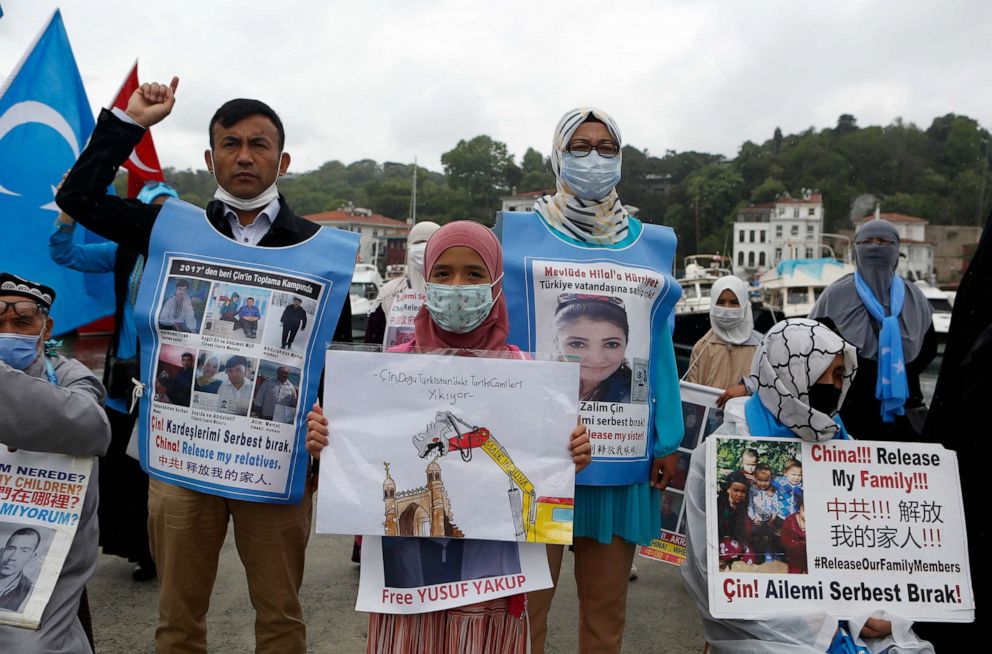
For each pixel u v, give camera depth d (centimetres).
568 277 321
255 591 317
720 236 10562
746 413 306
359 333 2394
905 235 9275
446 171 13188
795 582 276
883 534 280
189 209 318
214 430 300
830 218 10462
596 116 329
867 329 515
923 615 275
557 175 340
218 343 302
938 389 359
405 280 592
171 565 307
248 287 305
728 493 281
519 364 249
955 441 333
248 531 311
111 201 318
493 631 248
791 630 271
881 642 273
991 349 305
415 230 539
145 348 312
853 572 277
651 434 331
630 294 324
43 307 298
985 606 305
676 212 10956
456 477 245
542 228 333
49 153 529
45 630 280
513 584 245
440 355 249
